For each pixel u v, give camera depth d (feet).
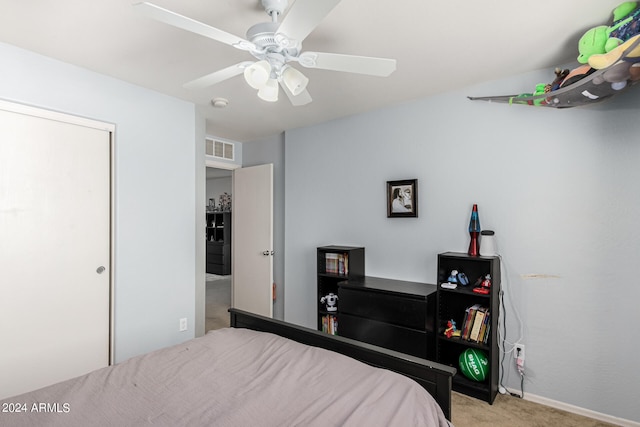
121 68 7.79
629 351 6.82
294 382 4.49
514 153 8.16
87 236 7.98
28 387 7.07
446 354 8.96
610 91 5.93
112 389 4.41
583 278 7.30
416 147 9.75
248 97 9.62
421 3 5.34
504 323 8.23
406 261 9.97
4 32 6.25
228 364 5.12
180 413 3.87
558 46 6.73
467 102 8.84
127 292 8.54
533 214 7.91
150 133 9.07
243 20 5.84
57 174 7.53
